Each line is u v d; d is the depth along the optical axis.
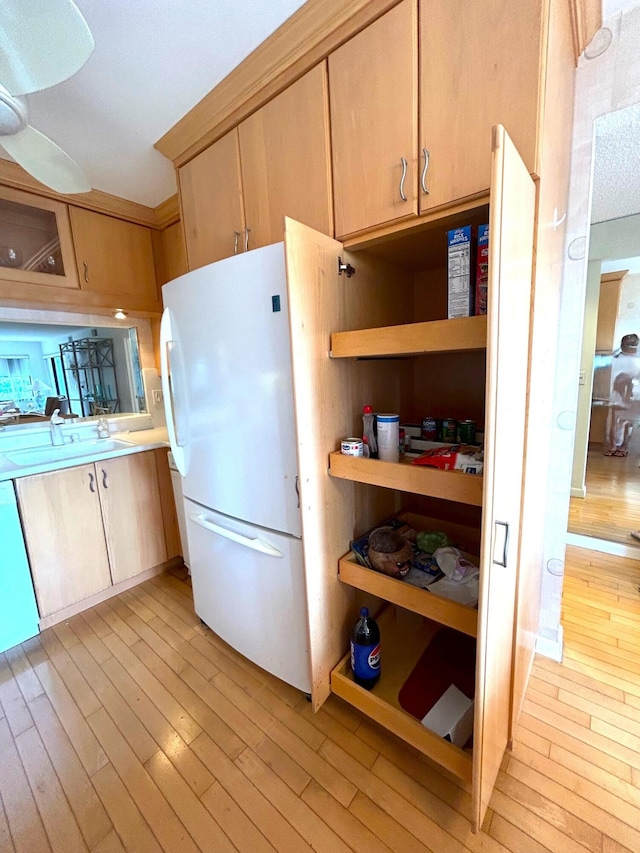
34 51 0.81
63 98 1.34
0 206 1.78
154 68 1.24
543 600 1.61
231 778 1.20
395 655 1.49
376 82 1.03
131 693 1.53
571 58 1.17
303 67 1.17
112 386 2.71
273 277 1.14
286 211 1.32
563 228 1.32
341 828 1.05
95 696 1.53
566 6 0.96
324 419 1.23
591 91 1.29
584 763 1.19
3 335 2.25
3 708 1.48
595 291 2.76
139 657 1.73
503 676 1.07
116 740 1.34
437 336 0.97
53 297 1.99
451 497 0.99
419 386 1.69
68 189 1.38
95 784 1.20
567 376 1.46
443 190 0.97
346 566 1.33
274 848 1.02
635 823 1.03
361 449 1.22
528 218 0.88
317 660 1.30
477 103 0.89
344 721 1.37
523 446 1.04
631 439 3.75
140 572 2.33
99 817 1.11
